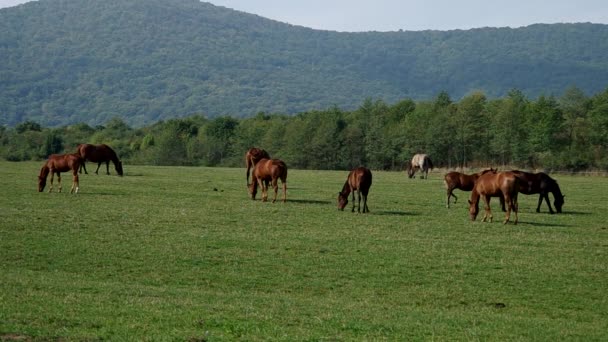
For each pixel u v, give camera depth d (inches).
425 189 1921.8
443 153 3983.8
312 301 664.4
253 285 743.1
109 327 521.0
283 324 551.8
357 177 1268.5
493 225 1164.5
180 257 851.4
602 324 628.7
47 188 1616.6
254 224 1108.5
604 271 829.2
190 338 498.9
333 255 882.1
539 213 1369.3
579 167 3550.7
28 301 590.2
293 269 808.3
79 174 2190.0
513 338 545.3
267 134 4419.3
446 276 792.3
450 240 1004.6
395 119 4616.1
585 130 3646.7
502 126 3759.8
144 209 1262.3
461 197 1659.7
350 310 623.2
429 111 4237.2
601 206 1533.0
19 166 2711.6
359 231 1062.4
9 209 1203.2
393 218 1219.2
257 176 1430.9
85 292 654.5
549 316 660.1
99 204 1318.9
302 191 1739.7
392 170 4045.3
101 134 5472.4
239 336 510.9
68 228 1022.4
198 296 661.9
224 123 4943.4
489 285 760.3
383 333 540.1
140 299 625.9
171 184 1879.9
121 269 793.6
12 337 485.7
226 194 1598.2
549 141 3631.9
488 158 3966.5
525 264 854.5
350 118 4660.4
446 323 587.8
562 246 981.2
